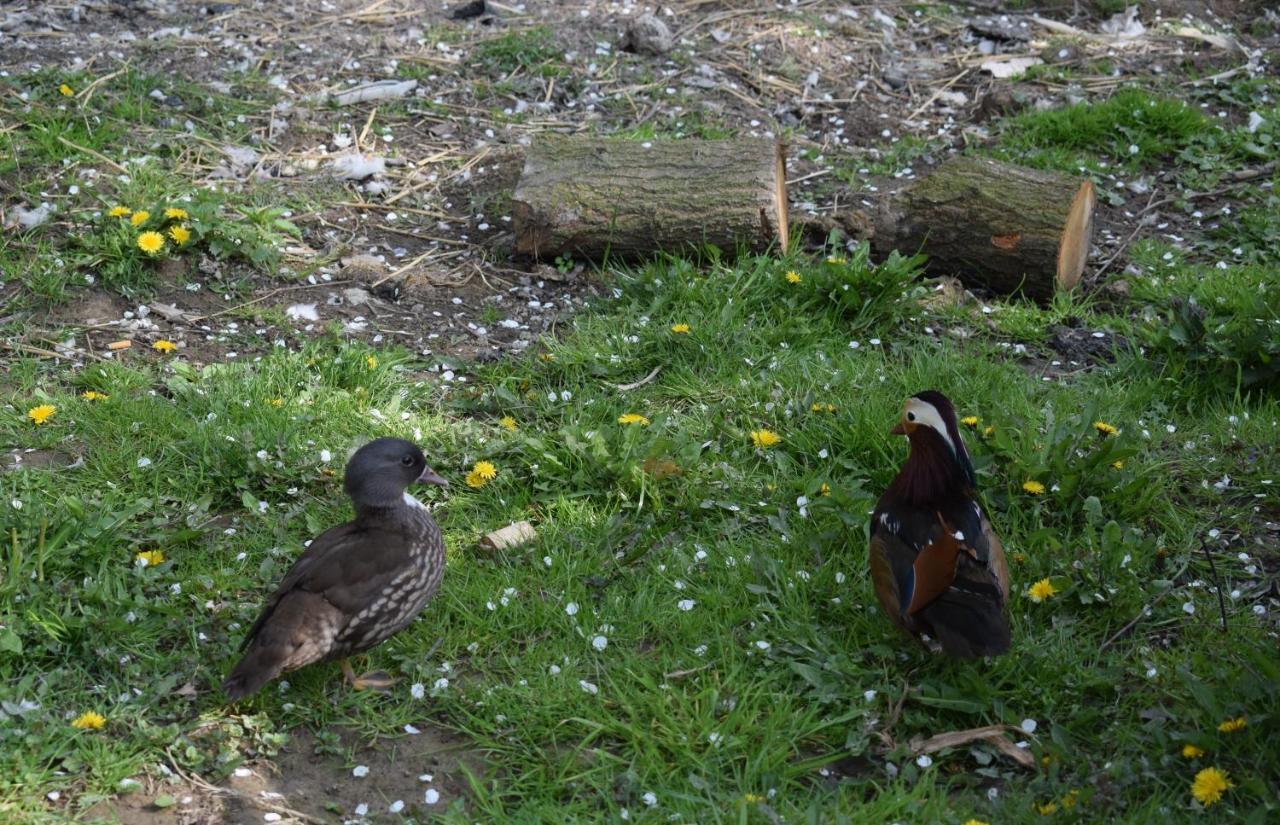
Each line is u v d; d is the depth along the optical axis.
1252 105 9.20
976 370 6.32
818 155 8.60
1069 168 8.32
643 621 4.82
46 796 4.02
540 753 4.25
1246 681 4.26
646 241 7.12
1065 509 5.41
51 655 4.56
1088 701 4.48
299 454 5.59
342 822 4.04
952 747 4.24
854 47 10.06
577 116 8.88
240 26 9.71
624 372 6.38
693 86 9.29
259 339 6.60
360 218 7.70
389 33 9.83
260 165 8.03
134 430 5.73
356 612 4.32
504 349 6.61
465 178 8.12
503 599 4.86
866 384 6.15
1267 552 5.23
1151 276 7.34
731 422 5.96
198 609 4.76
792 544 5.16
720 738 4.24
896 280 6.70
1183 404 6.29
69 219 7.23
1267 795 3.86
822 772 4.23
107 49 9.12
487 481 5.57
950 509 4.57
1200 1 10.97
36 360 6.26
